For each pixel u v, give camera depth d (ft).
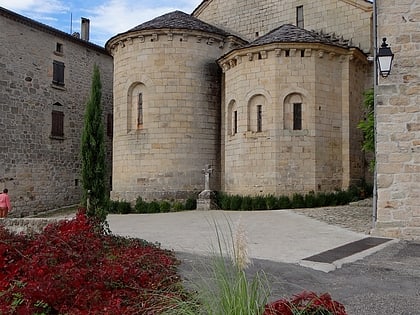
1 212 60.95
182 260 26.73
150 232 42.22
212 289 13.34
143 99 71.82
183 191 69.21
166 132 69.72
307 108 63.98
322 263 26.03
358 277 23.36
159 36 70.79
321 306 12.19
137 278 19.12
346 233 38.55
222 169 72.23
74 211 80.12
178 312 12.77
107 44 77.30
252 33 88.43
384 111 37.37
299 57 64.23
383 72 36.50
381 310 18.13
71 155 87.86
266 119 64.49
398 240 34.86
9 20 75.00
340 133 66.85
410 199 36.47
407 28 37.22
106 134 97.50
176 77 70.44
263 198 62.44
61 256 21.52
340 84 67.36
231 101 69.41
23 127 77.41
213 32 72.43
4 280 19.22
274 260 27.27
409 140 36.76
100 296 17.29
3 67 73.82
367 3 74.02
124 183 72.23
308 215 52.39
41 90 81.25
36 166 79.97
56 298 17.13
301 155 63.31
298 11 82.79
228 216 54.80
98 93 40.98
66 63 87.15
